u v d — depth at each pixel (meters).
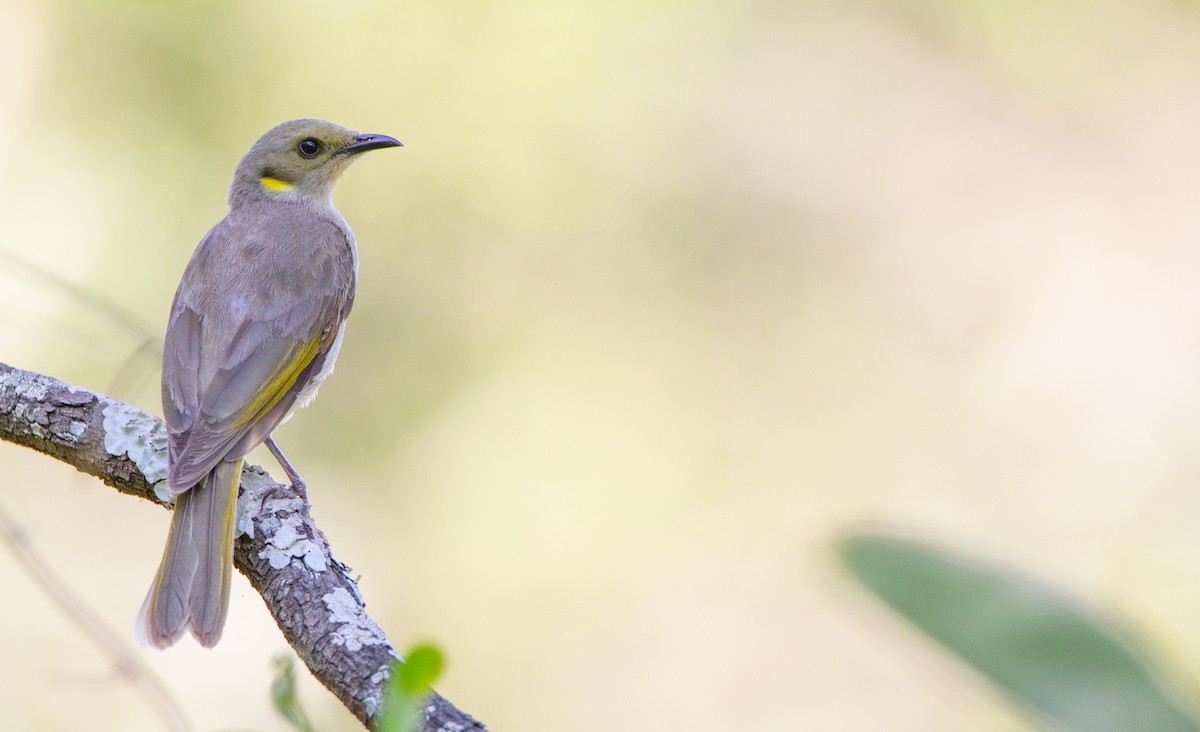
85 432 6.61
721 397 14.88
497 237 15.12
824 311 15.32
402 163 15.04
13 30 14.53
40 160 14.47
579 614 13.68
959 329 15.12
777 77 15.78
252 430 7.24
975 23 15.84
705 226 15.49
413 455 14.36
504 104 15.25
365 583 13.65
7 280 12.36
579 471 14.41
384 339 14.65
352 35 15.02
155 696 6.34
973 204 15.52
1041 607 2.42
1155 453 14.13
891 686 12.80
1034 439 14.50
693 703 13.12
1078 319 14.90
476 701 13.27
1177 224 15.02
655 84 15.59
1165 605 13.26
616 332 15.07
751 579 13.78
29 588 12.25
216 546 5.93
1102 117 15.52
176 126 14.67
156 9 14.59
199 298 7.72
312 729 3.95
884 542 2.53
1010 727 12.11
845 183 15.62
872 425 14.82
